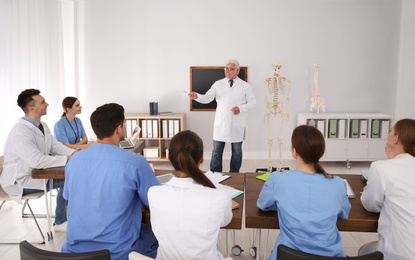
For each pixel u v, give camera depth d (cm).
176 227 128
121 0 488
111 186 145
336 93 507
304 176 138
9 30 391
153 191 133
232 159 410
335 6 488
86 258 118
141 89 508
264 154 524
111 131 153
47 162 236
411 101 508
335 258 114
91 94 508
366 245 170
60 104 461
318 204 135
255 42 495
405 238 138
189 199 127
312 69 501
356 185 202
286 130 516
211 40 496
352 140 474
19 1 400
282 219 146
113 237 146
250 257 242
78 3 486
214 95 402
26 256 123
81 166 147
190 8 490
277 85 382
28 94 251
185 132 137
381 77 504
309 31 493
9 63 393
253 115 513
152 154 486
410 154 149
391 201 143
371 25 492
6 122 394
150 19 493
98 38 495
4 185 249
